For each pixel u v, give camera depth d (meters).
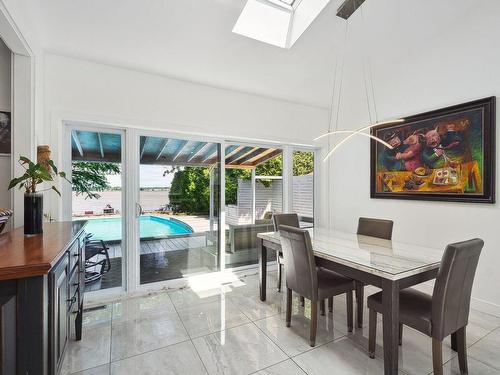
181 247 3.41
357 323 2.36
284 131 4.04
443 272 1.55
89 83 2.75
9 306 1.00
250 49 2.91
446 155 2.90
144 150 3.18
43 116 2.54
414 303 1.81
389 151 3.51
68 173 2.81
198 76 3.21
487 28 2.57
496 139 2.54
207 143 3.60
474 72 2.68
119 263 3.06
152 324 2.40
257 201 4.07
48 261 1.06
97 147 2.97
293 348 2.04
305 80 3.60
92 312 2.62
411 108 3.26
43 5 2.12
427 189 3.09
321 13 2.58
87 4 2.16
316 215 4.55
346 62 3.33
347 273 1.97
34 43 2.20
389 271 1.67
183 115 3.24
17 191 2.06
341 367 1.82
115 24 2.37
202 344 2.10
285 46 2.95
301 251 2.14
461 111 2.77
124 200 3.06
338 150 4.32
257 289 3.25
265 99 3.87
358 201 4.00
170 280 3.31
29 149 2.12
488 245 2.60
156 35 2.54
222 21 2.50
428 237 3.10
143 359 1.91
